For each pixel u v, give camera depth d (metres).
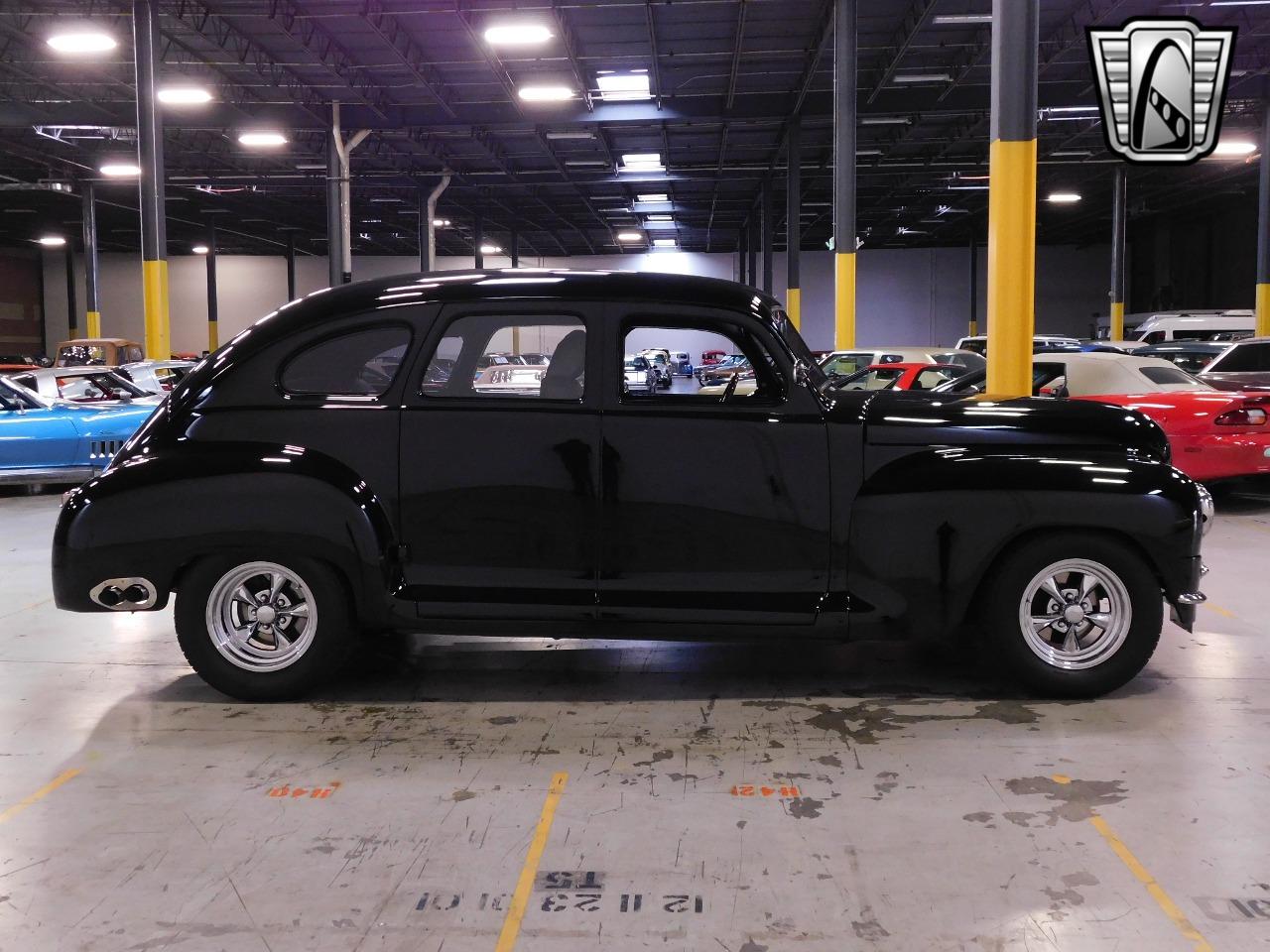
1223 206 41.31
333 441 3.90
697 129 28.41
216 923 2.38
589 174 34.44
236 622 4.02
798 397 3.84
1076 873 2.58
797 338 4.18
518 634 3.94
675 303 3.89
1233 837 2.77
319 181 34.97
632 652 4.73
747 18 19.42
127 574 3.86
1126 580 3.85
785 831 2.84
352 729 3.72
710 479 3.81
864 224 46.31
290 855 2.72
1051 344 17.47
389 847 2.76
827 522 3.81
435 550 3.88
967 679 4.25
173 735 3.67
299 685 3.99
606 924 2.36
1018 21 9.05
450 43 20.89
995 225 9.37
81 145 30.48
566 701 4.02
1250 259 39.47
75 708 3.98
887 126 28.25
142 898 2.50
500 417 3.86
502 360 3.93
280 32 19.89
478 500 3.86
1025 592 3.88
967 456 3.82
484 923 2.37
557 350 3.91
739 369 3.87
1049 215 43.84
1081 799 3.03
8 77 23.00
